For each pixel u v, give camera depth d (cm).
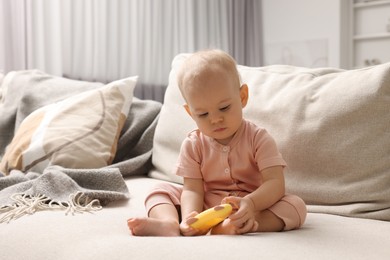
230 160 111
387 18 451
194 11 400
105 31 324
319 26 460
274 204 101
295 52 475
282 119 129
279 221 98
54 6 292
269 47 490
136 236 92
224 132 105
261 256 76
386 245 86
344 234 93
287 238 88
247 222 92
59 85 198
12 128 192
